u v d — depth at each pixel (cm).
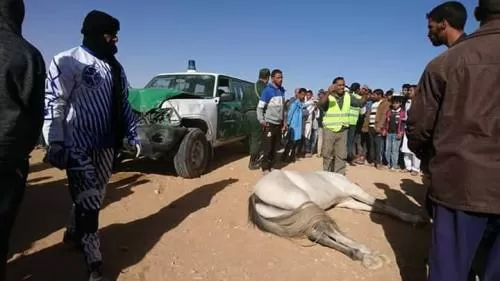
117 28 308
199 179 671
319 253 373
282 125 744
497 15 212
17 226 420
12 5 216
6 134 209
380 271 343
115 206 500
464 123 209
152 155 622
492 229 218
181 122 696
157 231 421
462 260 215
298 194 409
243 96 901
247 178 691
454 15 293
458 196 211
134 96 665
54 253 358
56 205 499
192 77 817
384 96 916
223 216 474
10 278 310
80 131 291
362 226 453
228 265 348
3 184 218
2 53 206
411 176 809
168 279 321
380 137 891
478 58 207
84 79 286
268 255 368
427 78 230
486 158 204
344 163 633
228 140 836
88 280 309
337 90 620
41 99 226
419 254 382
